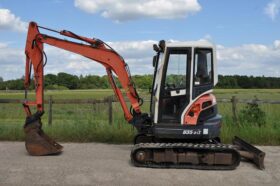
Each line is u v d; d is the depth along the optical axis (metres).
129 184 7.70
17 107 23.39
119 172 8.58
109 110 14.12
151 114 10.12
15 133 12.70
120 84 10.57
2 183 7.63
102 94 48.06
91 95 44.72
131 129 12.52
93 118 14.70
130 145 11.86
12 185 7.52
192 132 9.48
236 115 14.17
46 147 10.16
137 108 10.47
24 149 11.04
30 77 10.57
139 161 9.09
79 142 12.34
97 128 12.82
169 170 8.91
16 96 42.56
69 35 10.52
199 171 8.86
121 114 14.55
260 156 9.03
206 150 9.02
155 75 10.11
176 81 9.57
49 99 14.87
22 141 12.44
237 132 12.53
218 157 8.95
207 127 9.45
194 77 9.51
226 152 8.98
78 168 8.84
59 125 13.28
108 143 12.20
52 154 10.32
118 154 10.45
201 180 8.09
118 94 10.61
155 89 9.94
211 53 9.58
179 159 9.03
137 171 8.71
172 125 9.51
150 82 10.88
